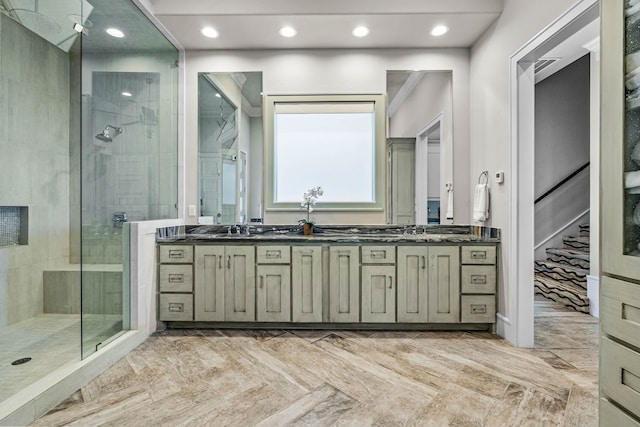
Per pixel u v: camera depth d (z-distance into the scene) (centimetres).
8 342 242
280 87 338
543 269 436
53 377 186
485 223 304
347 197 340
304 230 323
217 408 176
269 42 324
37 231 312
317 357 237
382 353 243
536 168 482
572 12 199
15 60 304
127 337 247
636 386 110
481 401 182
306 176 342
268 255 288
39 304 307
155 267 289
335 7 277
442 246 285
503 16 273
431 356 239
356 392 191
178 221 330
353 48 335
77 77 353
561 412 173
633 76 115
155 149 326
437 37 314
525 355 241
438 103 335
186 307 290
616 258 119
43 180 323
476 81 319
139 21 288
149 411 173
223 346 256
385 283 286
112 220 280
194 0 278
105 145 286
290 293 288
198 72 339
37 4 288
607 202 123
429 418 168
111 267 259
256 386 197
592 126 338
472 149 327
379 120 337
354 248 286
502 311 276
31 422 165
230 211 341
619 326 118
